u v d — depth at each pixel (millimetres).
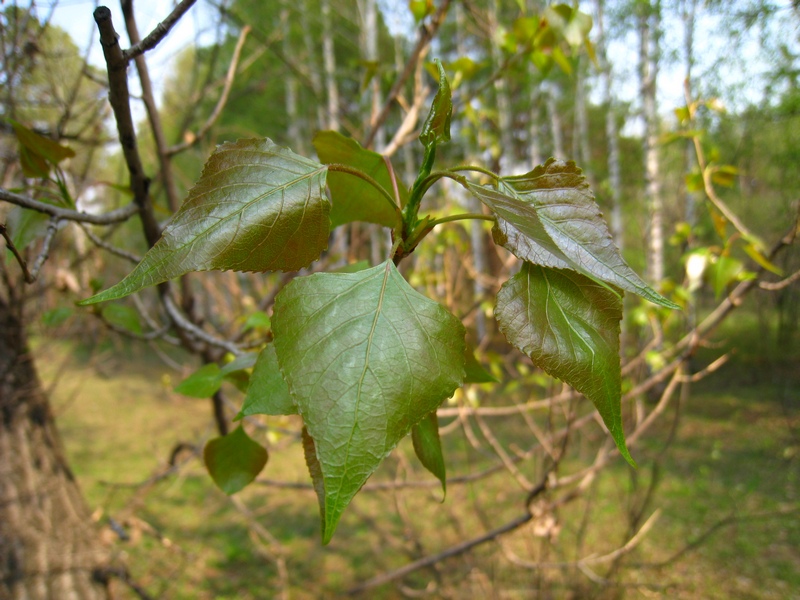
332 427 140
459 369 153
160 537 867
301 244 171
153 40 214
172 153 416
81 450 1734
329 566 1130
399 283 161
